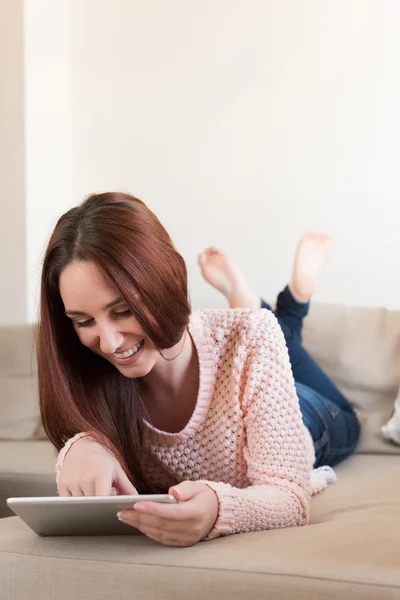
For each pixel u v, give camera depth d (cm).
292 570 103
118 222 116
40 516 111
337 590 99
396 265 307
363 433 238
